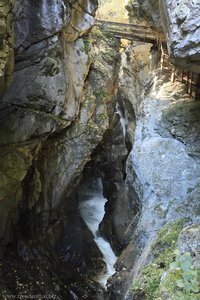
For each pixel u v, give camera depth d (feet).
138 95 59.47
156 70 51.44
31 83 38.19
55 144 45.24
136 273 30.07
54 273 42.50
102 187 68.33
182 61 26.89
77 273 46.21
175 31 26.18
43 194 44.70
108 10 78.89
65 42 41.86
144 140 40.14
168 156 36.45
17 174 38.40
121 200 53.01
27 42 36.37
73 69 43.91
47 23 36.50
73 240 49.29
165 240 28.22
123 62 66.59
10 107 38.17
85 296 42.09
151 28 49.16
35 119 38.78
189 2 25.09
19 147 38.63
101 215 61.77
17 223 41.83
